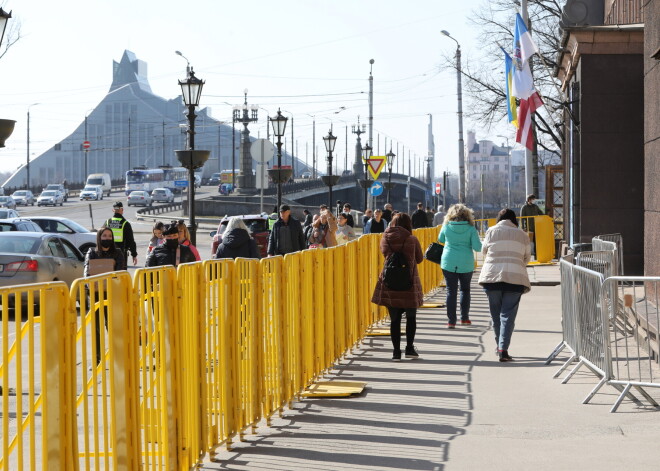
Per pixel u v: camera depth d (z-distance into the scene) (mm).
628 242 56375
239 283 18719
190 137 53625
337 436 19078
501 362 28500
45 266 43625
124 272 13617
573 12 63625
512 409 21500
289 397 22188
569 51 60688
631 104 56375
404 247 29094
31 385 11055
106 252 30859
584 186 56688
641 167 56344
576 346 25469
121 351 13367
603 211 56531
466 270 36938
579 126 58594
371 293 36250
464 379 25609
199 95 53625
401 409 21766
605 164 56562
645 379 23656
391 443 18344
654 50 36219
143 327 14336
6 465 10820
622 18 62469
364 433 19297
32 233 45250
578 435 18797
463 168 106625
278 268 21672
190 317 16094
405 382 25297
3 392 10828
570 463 16516
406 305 28906
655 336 26641
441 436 18875
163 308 14906
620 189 56375
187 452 15656
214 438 17188
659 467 16094
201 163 53500
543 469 16156
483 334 34969
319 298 25953
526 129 64125
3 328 10711
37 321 11602
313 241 49750
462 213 36969
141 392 14414
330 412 21625
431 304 44969
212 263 17203
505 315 28703
